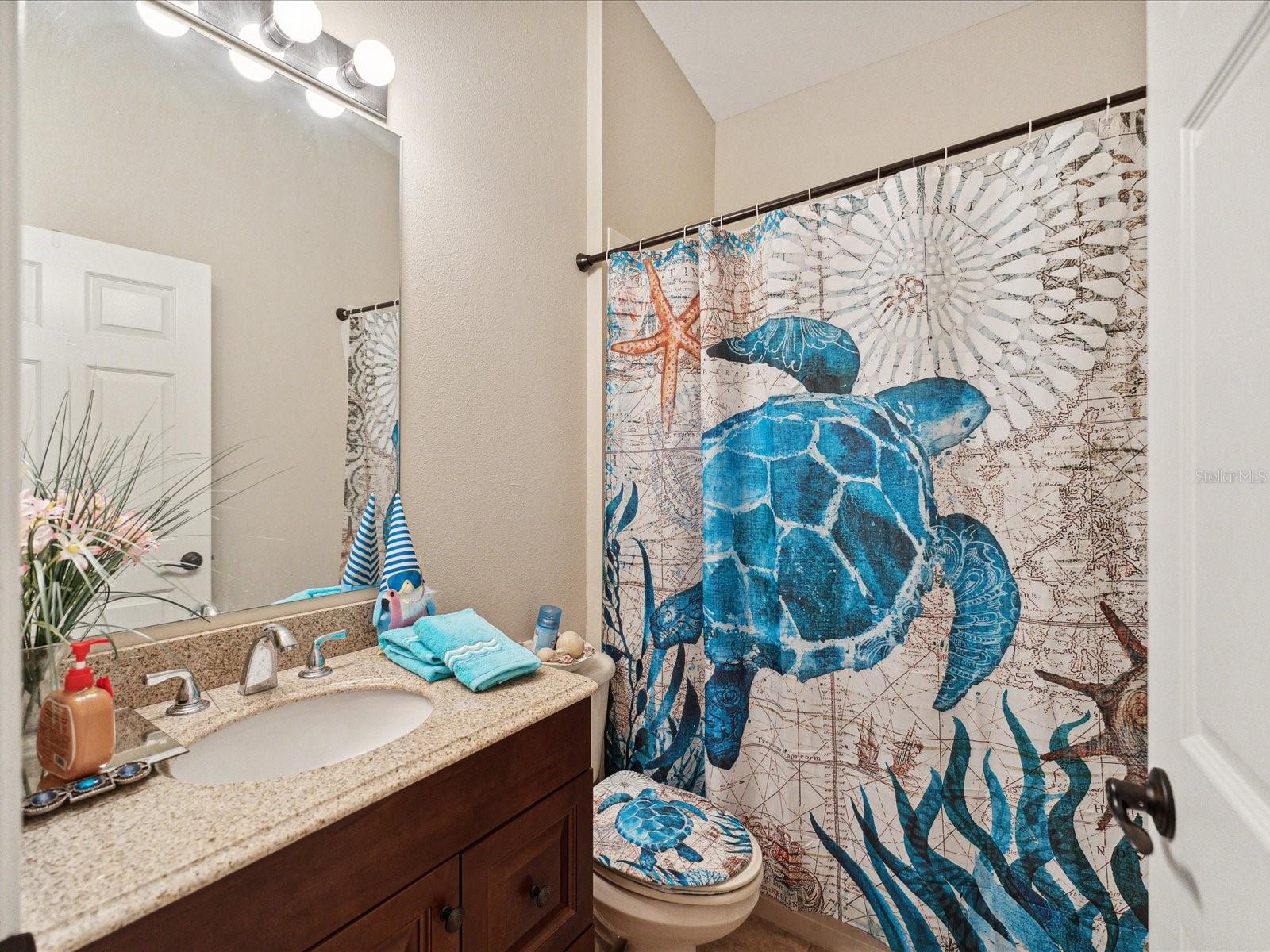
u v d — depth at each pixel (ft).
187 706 2.94
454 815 2.70
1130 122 3.75
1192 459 1.80
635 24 6.79
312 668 3.50
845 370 4.66
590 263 6.01
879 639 4.50
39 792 2.13
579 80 6.04
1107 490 3.81
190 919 1.84
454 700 3.18
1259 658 1.42
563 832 3.36
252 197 3.47
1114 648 3.79
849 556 4.63
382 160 4.16
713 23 7.00
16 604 1.17
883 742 4.48
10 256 1.15
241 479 3.42
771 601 5.06
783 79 7.79
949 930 4.22
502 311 5.14
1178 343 1.90
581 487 6.12
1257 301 1.44
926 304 4.30
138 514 3.00
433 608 4.15
